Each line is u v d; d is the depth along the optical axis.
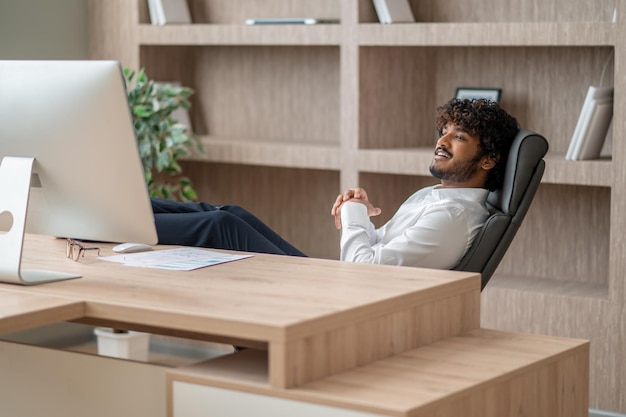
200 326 1.99
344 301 2.12
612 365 3.86
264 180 5.27
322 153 4.61
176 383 2.06
